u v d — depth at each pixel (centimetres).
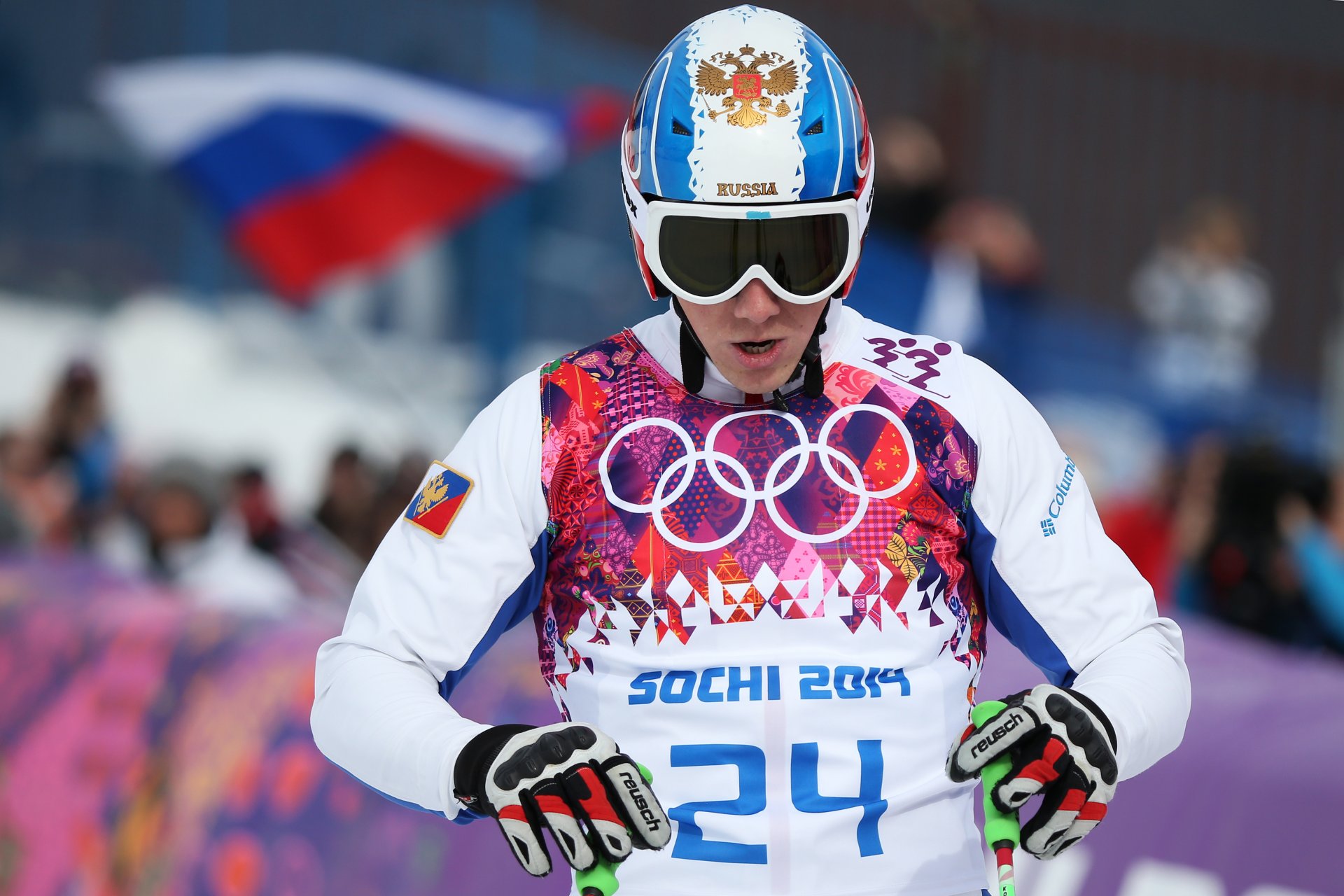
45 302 2803
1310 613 1342
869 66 2811
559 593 530
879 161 2012
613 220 2559
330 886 962
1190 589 1400
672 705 505
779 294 502
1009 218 2377
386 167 1905
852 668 503
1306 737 746
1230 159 3062
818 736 500
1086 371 2202
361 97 1870
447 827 923
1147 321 2458
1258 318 2511
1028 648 538
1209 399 2331
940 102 2548
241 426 2453
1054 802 466
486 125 1856
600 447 526
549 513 525
